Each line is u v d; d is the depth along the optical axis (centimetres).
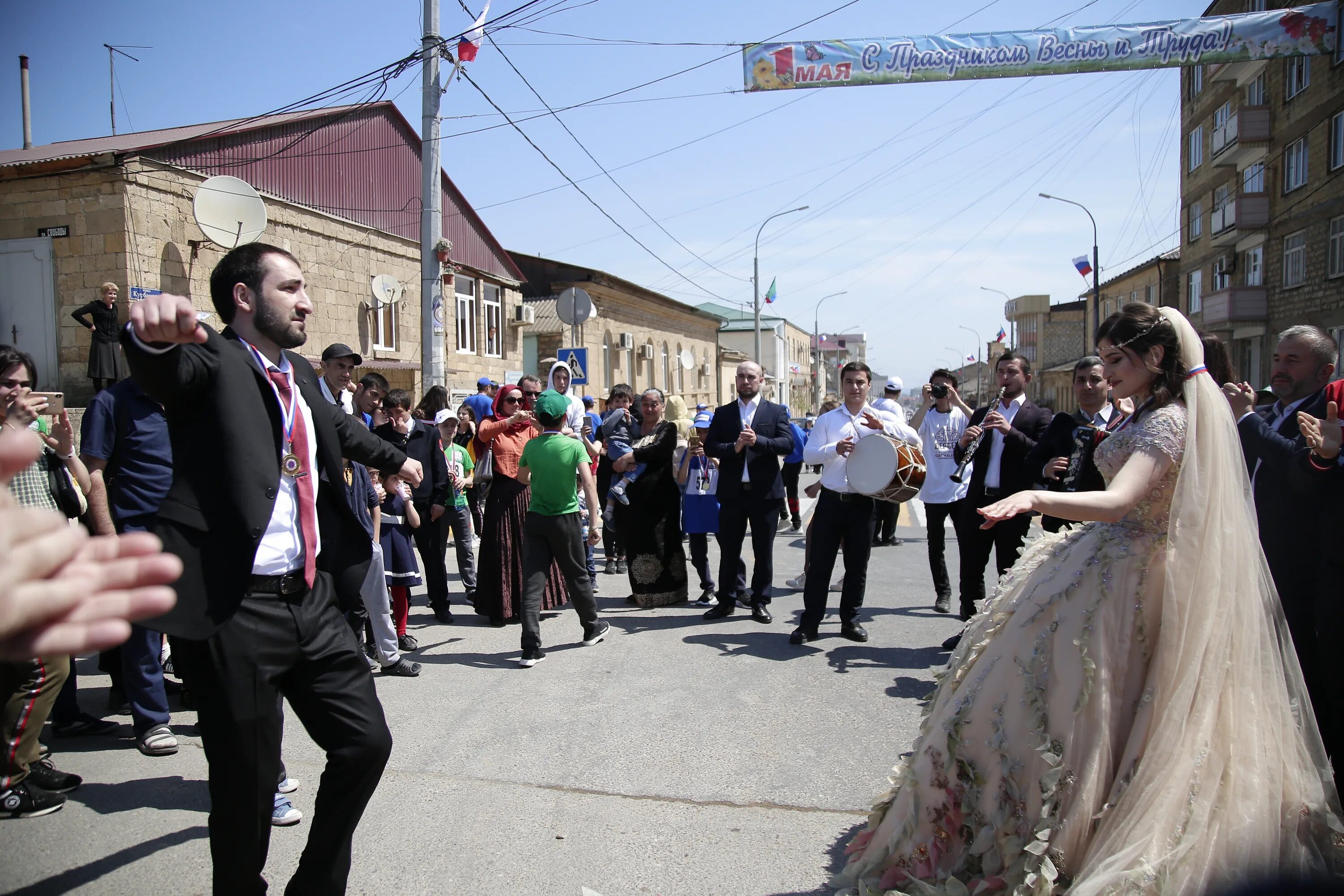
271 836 350
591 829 349
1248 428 376
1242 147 2486
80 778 395
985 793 266
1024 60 958
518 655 615
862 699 504
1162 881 229
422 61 1062
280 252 273
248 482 245
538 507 598
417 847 335
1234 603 255
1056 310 5784
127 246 1105
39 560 94
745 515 707
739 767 410
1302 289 2255
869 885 284
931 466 733
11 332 1138
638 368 3069
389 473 324
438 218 1078
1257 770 245
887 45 966
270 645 250
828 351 9950
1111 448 283
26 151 1374
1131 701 258
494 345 2116
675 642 643
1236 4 2302
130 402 447
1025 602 279
